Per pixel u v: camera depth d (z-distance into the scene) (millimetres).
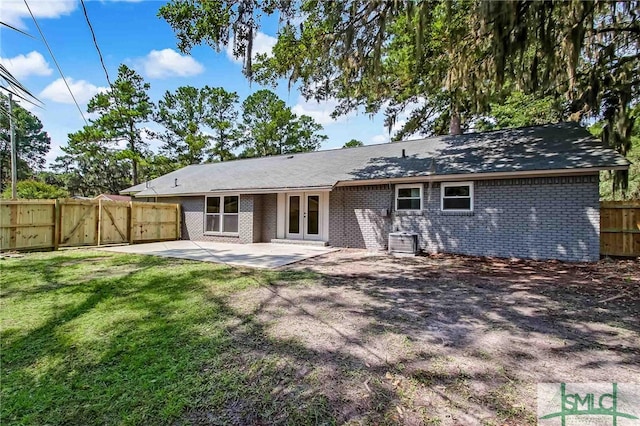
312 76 8109
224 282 5926
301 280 6109
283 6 6664
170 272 6801
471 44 7102
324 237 11664
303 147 36750
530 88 7199
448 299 4895
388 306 4574
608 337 3486
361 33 6543
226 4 6512
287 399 2441
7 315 4156
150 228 13141
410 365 2920
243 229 12508
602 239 8453
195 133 31250
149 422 2203
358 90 8562
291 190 10922
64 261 8102
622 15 7133
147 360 3016
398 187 10234
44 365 2938
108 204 11750
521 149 9320
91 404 2393
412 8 5789
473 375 2752
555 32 5809
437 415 2254
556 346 3281
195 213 14023
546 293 5164
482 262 8039
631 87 8555
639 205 8047
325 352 3172
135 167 28000
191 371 2824
